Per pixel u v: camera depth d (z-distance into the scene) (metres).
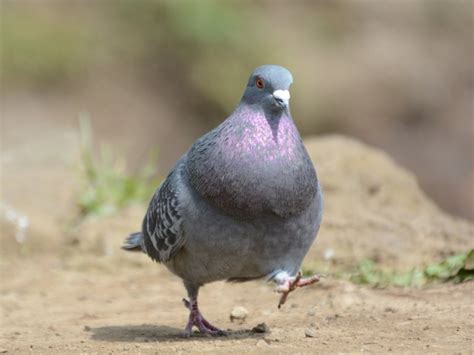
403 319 8.85
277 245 8.17
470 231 12.43
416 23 29.98
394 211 13.35
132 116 25.66
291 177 7.97
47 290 11.94
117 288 11.96
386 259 11.71
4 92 25.36
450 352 7.37
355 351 7.59
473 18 30.67
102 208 15.16
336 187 13.88
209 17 27.25
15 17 26.98
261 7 28.69
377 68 27.91
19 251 14.20
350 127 26.52
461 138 27.48
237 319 9.62
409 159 26.72
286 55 27.11
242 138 8.03
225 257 8.24
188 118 26.30
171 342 8.55
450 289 10.04
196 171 8.19
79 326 9.80
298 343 8.09
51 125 24.20
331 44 28.33
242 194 7.93
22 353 8.37
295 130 8.17
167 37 27.08
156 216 8.84
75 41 26.83
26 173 16.84
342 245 12.12
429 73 28.39
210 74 26.62
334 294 10.18
